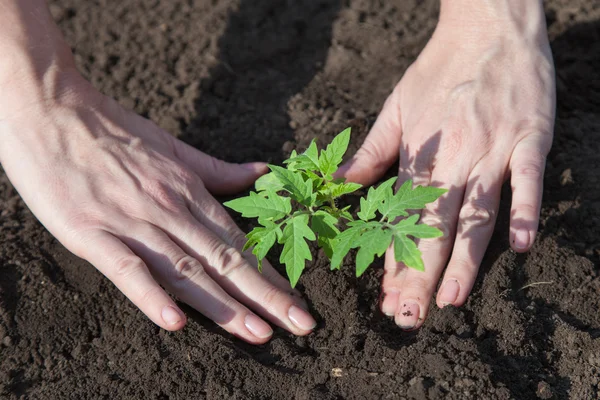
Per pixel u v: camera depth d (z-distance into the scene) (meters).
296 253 0.64
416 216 0.63
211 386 0.66
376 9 0.90
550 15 0.88
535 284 0.70
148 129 0.74
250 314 0.67
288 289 0.70
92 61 0.87
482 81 0.72
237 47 0.88
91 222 0.68
